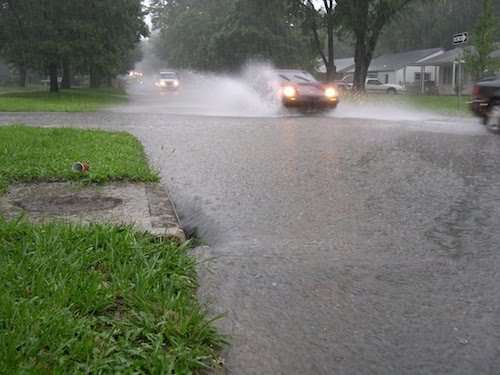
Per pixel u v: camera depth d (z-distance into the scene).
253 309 3.30
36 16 32.19
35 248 3.70
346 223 5.09
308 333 3.02
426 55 54.56
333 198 6.03
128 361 2.45
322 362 2.73
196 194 6.26
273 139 10.91
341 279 3.78
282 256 4.22
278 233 4.81
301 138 11.09
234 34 49.88
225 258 4.16
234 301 3.41
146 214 4.89
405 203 5.82
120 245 3.83
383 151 9.39
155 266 3.56
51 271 3.28
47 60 33.00
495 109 13.13
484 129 13.36
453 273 3.90
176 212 5.33
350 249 4.39
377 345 2.90
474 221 5.16
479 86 13.80
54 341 2.51
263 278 3.78
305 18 36.12
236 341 2.90
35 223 4.45
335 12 34.47
